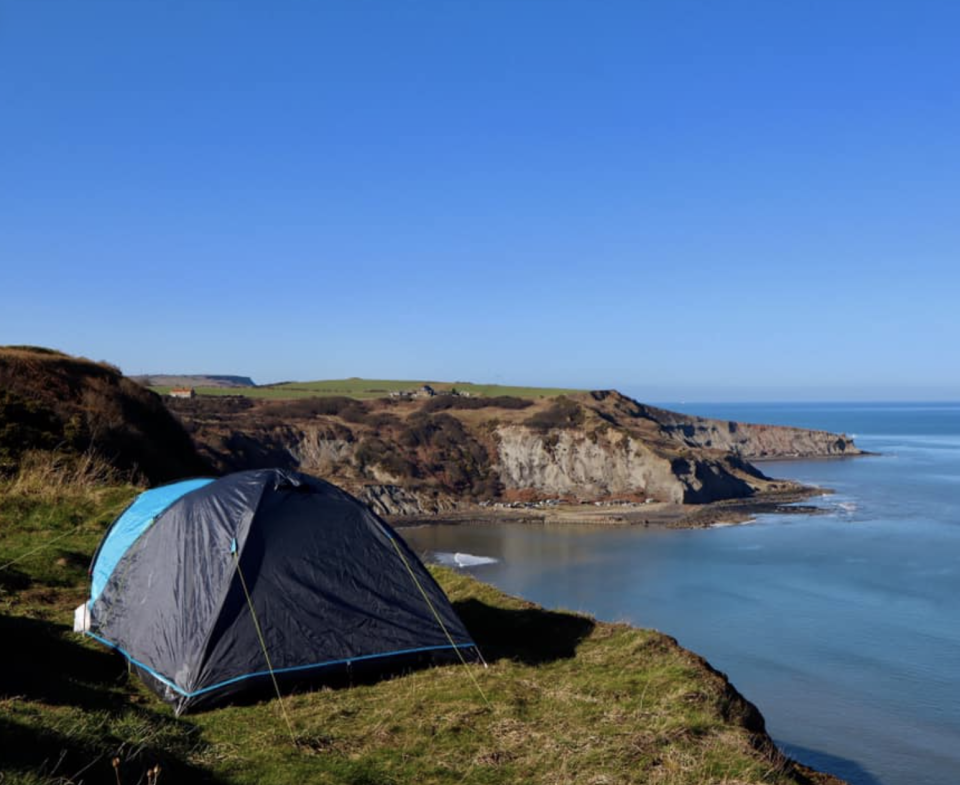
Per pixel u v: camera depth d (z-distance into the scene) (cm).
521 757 664
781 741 2428
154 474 2594
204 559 868
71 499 1548
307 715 752
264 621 829
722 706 827
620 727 719
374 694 818
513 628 1090
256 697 802
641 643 988
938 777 2189
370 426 10219
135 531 995
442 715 746
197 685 768
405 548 976
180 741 652
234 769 609
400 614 905
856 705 2717
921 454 16200
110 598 928
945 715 2630
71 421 2348
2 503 1442
